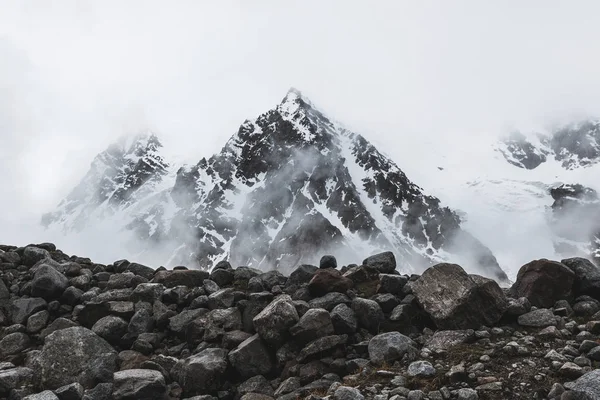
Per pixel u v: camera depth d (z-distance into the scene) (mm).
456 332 10414
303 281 14250
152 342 12641
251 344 11250
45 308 14320
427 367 9195
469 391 8227
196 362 10938
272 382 10797
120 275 15602
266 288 14547
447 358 9664
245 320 12672
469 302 10875
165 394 10438
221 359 11164
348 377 9805
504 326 10844
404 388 8758
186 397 10672
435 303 11242
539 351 9461
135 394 9977
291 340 11344
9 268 16688
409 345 10336
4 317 14047
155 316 13453
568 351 9227
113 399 10031
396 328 11508
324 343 10844
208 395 10320
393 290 12898
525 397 8164
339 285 13242
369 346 10602
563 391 7891
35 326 13562
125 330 12992
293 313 11422
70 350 11359
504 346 9719
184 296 14172
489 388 8367
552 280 11883
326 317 11344
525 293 11977
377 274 14242
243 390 10625
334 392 9016
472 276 11258
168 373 11258
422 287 11750
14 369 11211
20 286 15375
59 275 15000
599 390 7410
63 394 10039
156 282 15219
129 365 11484
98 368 10938
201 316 13156
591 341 9203
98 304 13617
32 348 12922
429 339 10547
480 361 9312
